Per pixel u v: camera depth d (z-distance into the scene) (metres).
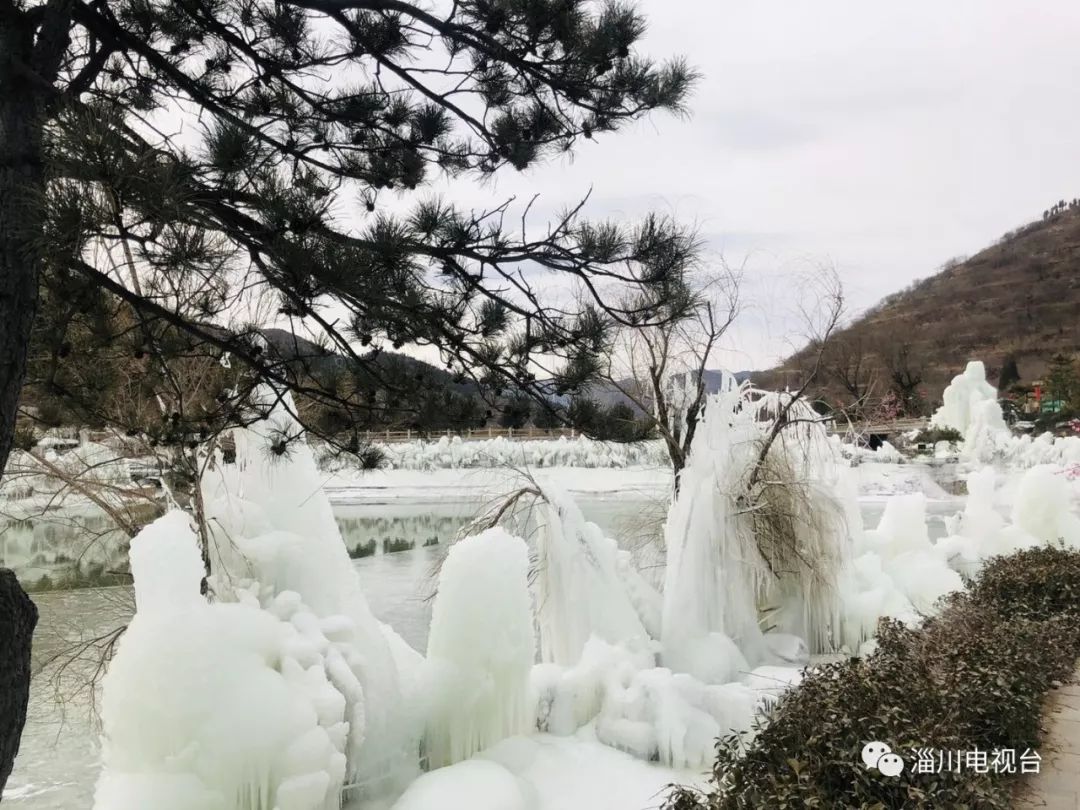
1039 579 10.19
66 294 3.35
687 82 4.14
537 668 7.80
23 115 3.19
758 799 4.45
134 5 4.25
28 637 3.39
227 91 4.38
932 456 35.88
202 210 3.21
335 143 4.40
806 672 6.41
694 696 7.34
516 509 9.52
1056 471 24.58
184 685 4.72
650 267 4.06
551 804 6.12
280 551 6.60
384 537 23.52
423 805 5.53
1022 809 5.17
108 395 5.12
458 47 4.22
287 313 3.74
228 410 4.47
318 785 4.95
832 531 10.05
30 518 11.24
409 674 6.80
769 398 10.34
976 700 5.82
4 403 3.12
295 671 5.41
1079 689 7.56
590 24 3.88
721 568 9.05
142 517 9.75
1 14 3.28
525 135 4.30
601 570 8.86
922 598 11.32
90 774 8.20
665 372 10.31
